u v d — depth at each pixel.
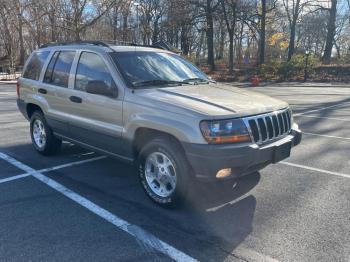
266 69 33.81
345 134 8.68
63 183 5.31
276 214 4.34
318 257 3.45
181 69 5.64
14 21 52.03
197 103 4.29
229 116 4.06
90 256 3.46
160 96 4.53
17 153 6.83
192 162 4.06
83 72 5.48
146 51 5.59
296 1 39.94
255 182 5.37
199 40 60.41
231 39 36.81
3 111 12.22
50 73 6.21
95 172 5.80
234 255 3.48
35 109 6.83
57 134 6.22
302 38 62.34
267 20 44.75
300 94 18.48
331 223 4.12
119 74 4.90
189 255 3.48
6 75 39.03
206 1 36.69
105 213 4.35
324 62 36.72
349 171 5.92
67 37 40.56
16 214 4.30
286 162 6.40
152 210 4.45
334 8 38.31
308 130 9.15
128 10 44.50
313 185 5.28
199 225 4.07
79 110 5.48
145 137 4.78
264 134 4.33
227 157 3.95
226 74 35.81
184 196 4.29
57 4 39.78
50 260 3.39
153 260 3.40
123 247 3.62
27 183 5.30
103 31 46.78
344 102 14.87
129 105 4.68
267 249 3.58
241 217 4.26
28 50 59.47
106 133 5.05
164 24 40.53
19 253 3.50
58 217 4.24
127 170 5.90
